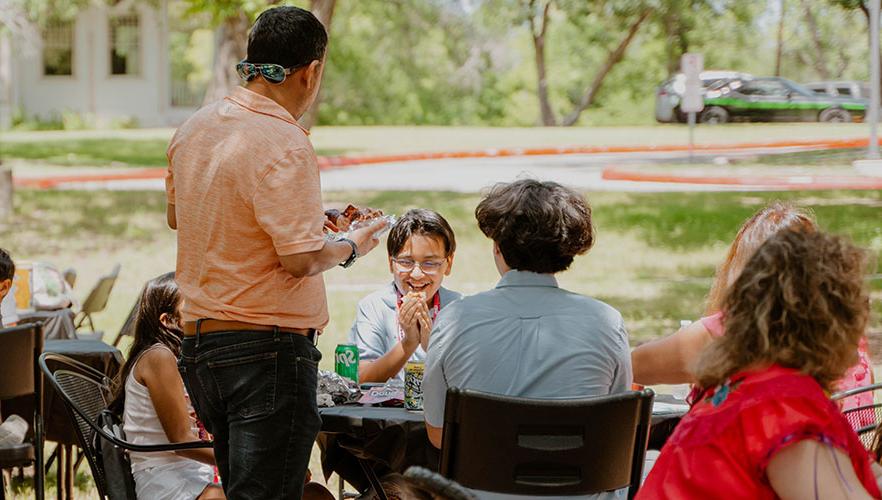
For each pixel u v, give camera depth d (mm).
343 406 3939
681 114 35406
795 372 2402
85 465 6234
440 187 19562
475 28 49531
